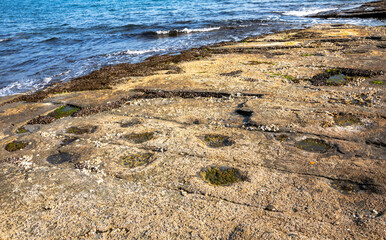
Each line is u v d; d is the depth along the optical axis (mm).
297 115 7820
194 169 5855
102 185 5602
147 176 5758
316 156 6023
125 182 5641
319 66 12367
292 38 19453
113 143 7188
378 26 21344
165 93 10578
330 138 6637
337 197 4852
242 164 5922
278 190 5105
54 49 21672
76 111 9930
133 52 19688
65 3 57688
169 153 6496
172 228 4461
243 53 16266
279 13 33625
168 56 17312
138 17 34906
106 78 13570
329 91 9461
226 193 5113
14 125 9078
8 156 7105
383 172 5332
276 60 14031
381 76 10508
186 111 8836
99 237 4422
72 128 8383
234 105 8977
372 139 6430
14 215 5023
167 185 5453
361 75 10844
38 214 4996
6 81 14898
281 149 6355
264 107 8523
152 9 41562
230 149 6500
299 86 10156
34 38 25688
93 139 7508
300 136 6812
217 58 15547
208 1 48062
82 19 35781
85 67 16766
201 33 25141
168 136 7289
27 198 5406
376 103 8227
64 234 4543
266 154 6219
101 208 4992
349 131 6859
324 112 7883
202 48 18953
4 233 4660
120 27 28750
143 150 6727
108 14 39062
